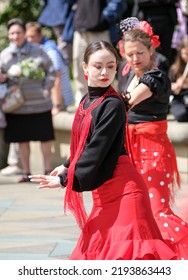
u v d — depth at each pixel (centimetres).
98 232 805
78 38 1889
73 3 2031
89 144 793
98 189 812
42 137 1767
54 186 808
